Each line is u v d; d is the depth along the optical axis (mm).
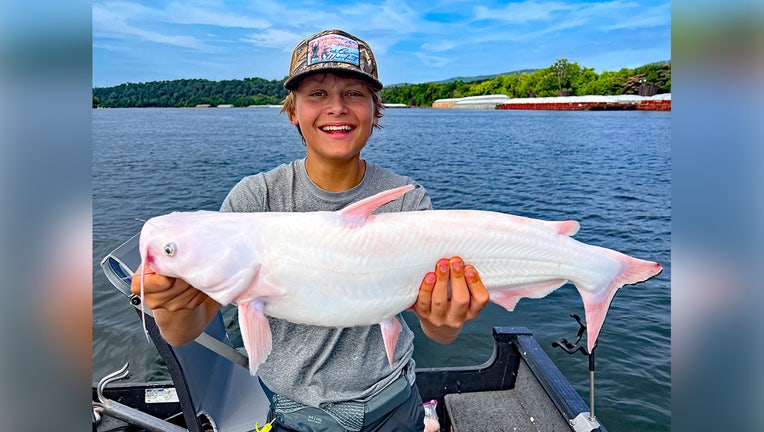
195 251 2154
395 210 2734
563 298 7938
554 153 31344
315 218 2350
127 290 2393
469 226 2447
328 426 2559
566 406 3389
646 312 7668
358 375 2582
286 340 2594
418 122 64125
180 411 3781
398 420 2682
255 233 2285
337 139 2535
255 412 2994
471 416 3891
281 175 2766
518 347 4086
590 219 14602
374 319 2398
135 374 6098
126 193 18109
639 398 5703
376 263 2348
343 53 2461
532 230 2496
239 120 68312
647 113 83500
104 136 42500
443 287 2299
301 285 2301
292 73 2584
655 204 16547
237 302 2283
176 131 48312
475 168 25219
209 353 2965
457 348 6562
